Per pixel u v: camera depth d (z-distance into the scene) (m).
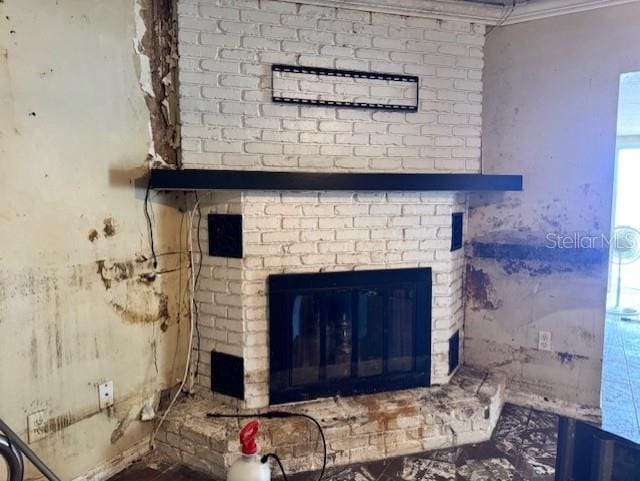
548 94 2.65
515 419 2.68
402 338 2.66
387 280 2.57
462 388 2.65
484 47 2.77
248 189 2.22
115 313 2.16
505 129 2.78
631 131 5.54
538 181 2.72
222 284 2.42
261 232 2.36
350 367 2.57
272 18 2.35
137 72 2.22
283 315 2.41
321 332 2.51
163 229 2.39
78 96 1.96
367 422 2.30
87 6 1.98
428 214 2.63
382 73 2.53
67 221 1.93
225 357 2.44
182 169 2.26
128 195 2.20
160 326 2.40
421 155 2.66
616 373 3.41
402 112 2.59
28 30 1.76
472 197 2.93
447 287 2.69
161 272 2.39
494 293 2.91
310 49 2.41
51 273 1.88
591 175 2.58
